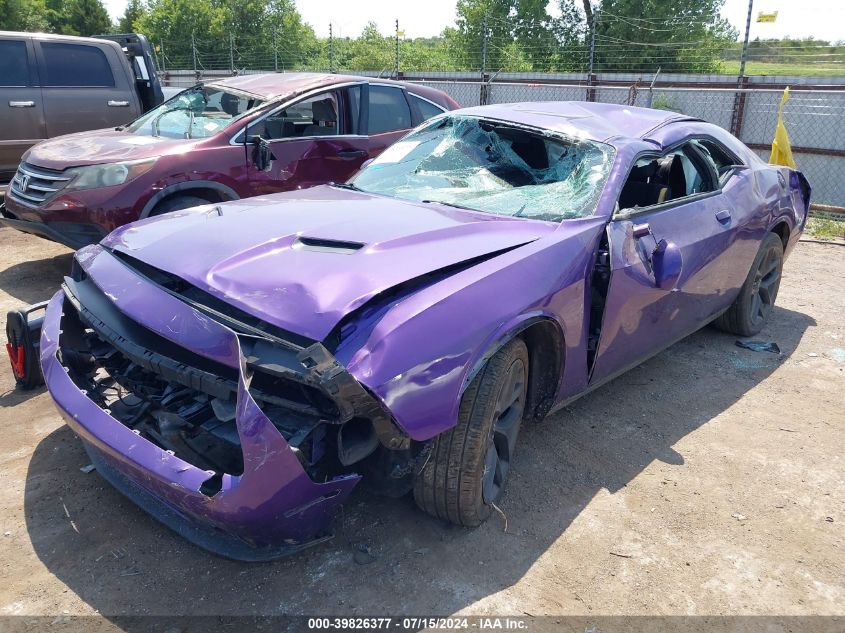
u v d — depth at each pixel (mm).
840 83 12266
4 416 3549
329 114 6219
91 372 3055
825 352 4922
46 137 7590
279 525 2248
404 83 7082
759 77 12852
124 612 2344
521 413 2992
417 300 2441
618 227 3289
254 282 2453
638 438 3645
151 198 5184
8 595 2395
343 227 2885
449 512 2703
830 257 7547
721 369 4578
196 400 2555
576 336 3072
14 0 40625
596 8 21266
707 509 3055
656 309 3607
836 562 2752
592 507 3029
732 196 4336
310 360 2121
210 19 34000
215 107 6129
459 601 2449
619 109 4219
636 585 2574
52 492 2957
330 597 2441
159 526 2781
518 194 3502
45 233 5312
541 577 2588
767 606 2502
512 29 23906
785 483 3281
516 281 2734
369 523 2826
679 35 20266
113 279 2736
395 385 2240
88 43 7941
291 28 34594
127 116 8195
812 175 11578
